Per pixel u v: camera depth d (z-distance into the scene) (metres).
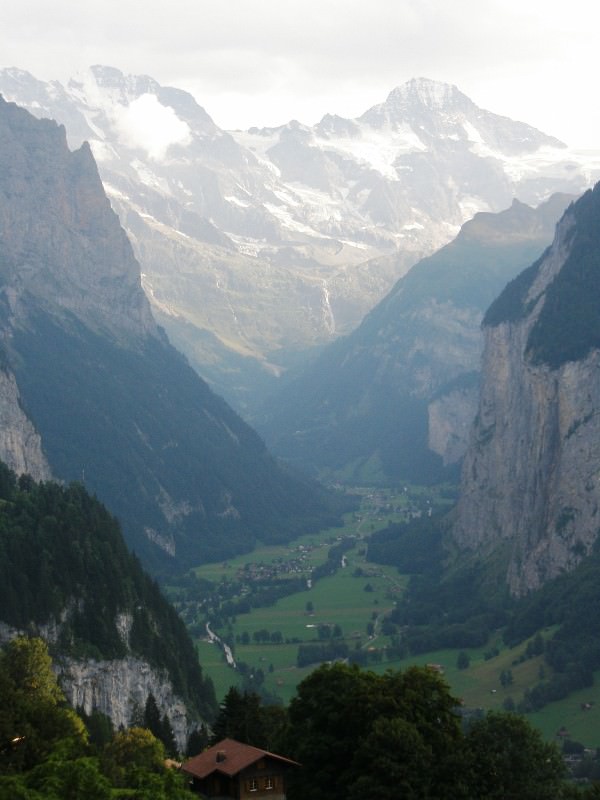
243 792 158.75
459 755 166.62
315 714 174.00
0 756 172.38
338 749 167.50
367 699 169.88
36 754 174.88
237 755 162.12
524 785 174.00
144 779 165.62
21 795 152.38
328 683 177.50
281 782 160.75
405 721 165.88
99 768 168.62
